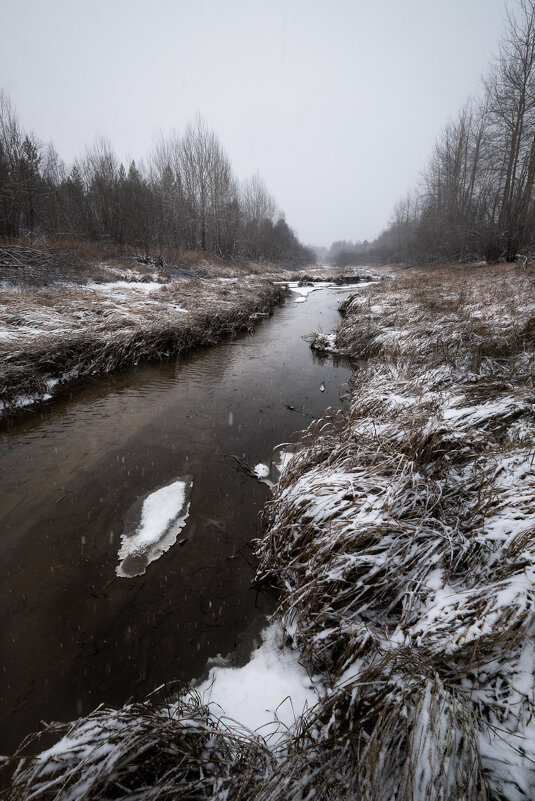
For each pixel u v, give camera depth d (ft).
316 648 8.51
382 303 47.26
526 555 7.63
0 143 57.31
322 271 164.25
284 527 11.14
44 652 9.25
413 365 23.75
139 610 10.36
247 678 8.52
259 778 6.16
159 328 35.81
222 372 31.35
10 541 12.83
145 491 15.49
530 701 5.85
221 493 15.40
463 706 5.92
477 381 18.51
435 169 128.06
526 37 70.44
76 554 12.28
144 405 24.27
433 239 119.96
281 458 18.02
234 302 53.78
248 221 162.71
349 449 13.89
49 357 26.91
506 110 77.36
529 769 5.28
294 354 37.19
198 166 111.75
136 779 6.10
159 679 8.63
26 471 16.90
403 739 5.89
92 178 82.33
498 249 78.28
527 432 12.29
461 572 8.70
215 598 10.73
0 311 31.19
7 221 56.85
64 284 46.96
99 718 6.58
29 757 5.98
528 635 6.47
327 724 6.63
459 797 5.20
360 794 5.47
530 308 29.86
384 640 7.75
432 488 10.64
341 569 8.99
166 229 101.71
